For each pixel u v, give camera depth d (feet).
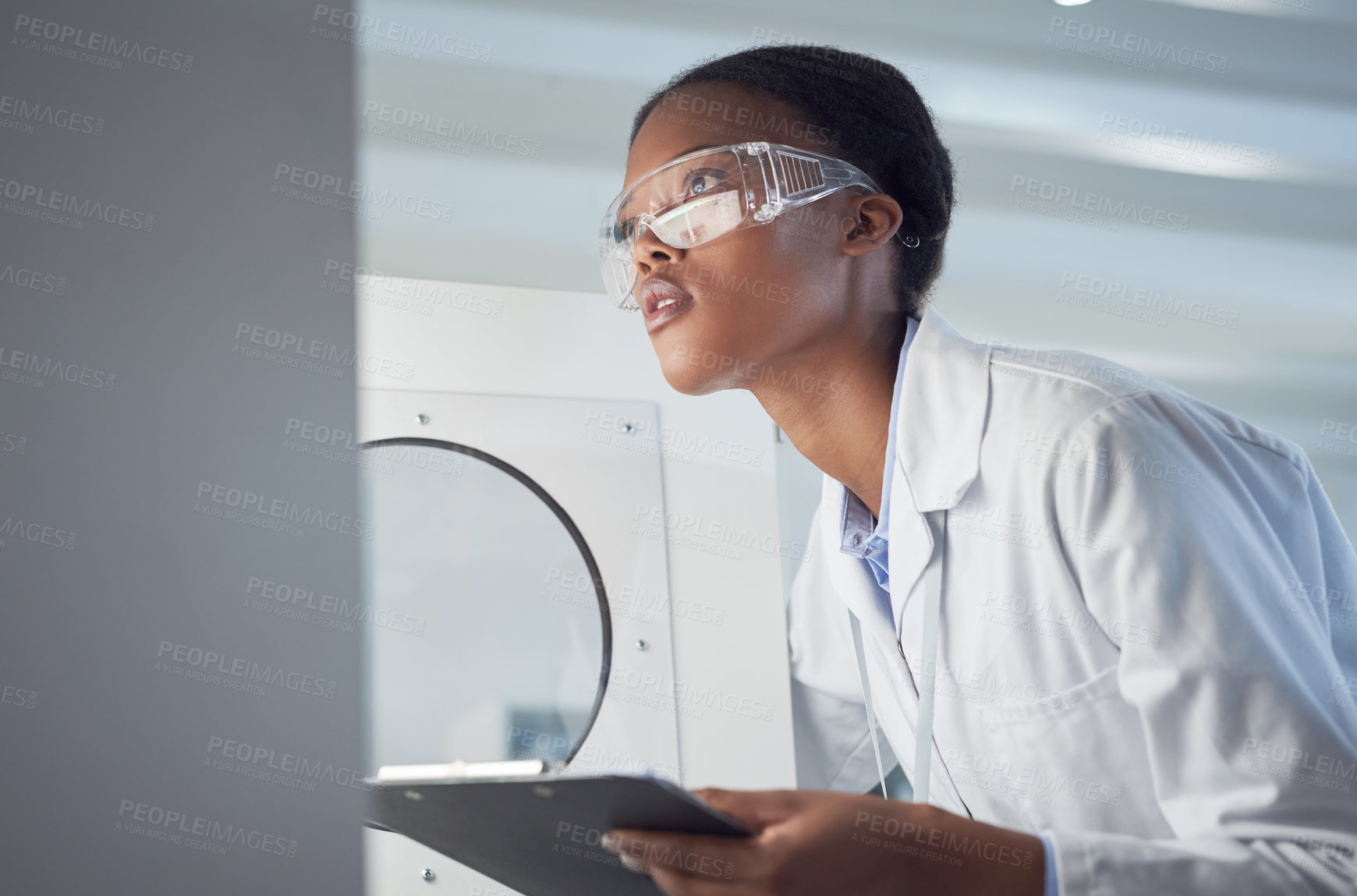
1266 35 6.98
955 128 6.58
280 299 5.23
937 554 3.17
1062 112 6.72
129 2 5.27
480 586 4.62
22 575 4.39
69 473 4.57
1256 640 2.38
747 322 3.21
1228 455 2.81
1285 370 6.91
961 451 3.09
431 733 4.46
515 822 2.41
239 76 5.43
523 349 4.92
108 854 4.16
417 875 4.24
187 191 5.19
